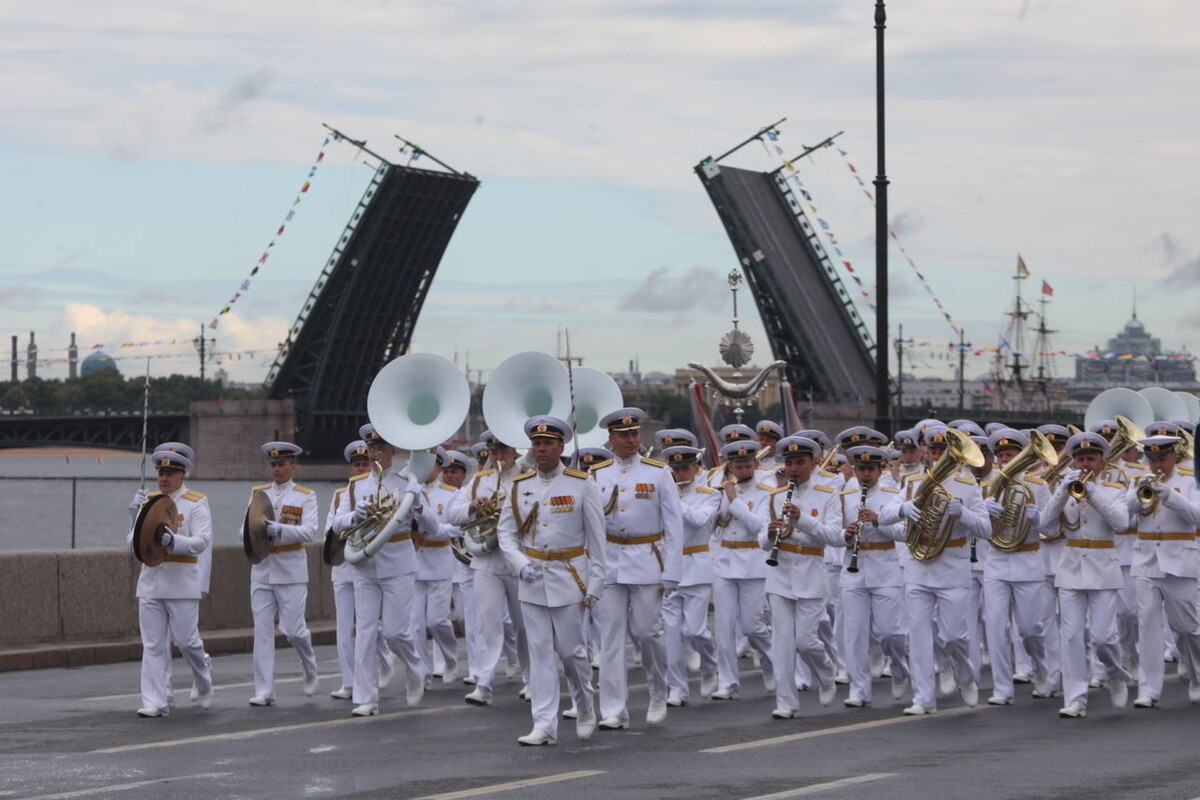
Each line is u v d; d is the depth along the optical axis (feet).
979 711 84.17
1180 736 73.20
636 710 85.76
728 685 90.89
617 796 57.21
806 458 83.20
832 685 87.30
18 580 107.65
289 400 530.68
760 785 59.62
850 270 453.58
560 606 72.13
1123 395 117.08
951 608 83.87
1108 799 55.98
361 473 92.02
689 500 91.71
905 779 60.64
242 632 119.96
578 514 72.90
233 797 57.41
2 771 63.36
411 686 87.04
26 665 103.35
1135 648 98.58
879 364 145.38
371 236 452.35
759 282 472.85
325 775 62.34
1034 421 622.54
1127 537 96.27
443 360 85.87
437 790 58.70
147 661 81.46
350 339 494.59
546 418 73.20
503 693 93.91
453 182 444.96
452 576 100.42
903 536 85.35
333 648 121.60
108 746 70.33
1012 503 87.15
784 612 82.64
